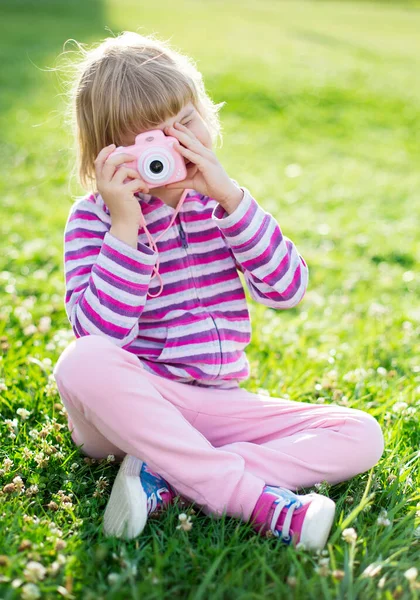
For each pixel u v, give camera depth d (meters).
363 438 2.08
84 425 2.05
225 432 2.20
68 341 3.20
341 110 11.13
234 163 8.05
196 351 2.15
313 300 4.15
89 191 2.36
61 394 1.95
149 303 2.19
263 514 1.89
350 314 3.87
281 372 3.00
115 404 1.87
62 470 2.17
